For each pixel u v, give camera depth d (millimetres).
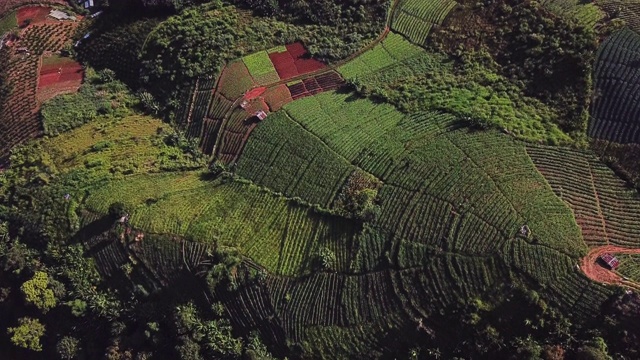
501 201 53812
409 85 67000
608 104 58781
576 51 62188
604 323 47062
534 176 55500
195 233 58938
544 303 48469
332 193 58719
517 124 59375
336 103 66938
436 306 51312
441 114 62312
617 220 52188
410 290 52438
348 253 55156
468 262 51469
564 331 47469
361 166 59844
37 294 60125
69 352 60094
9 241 64438
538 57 64188
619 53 60375
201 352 56062
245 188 61875
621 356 45781
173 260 58969
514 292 49500
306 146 62875
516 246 50875
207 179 64062
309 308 54875
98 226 62219
